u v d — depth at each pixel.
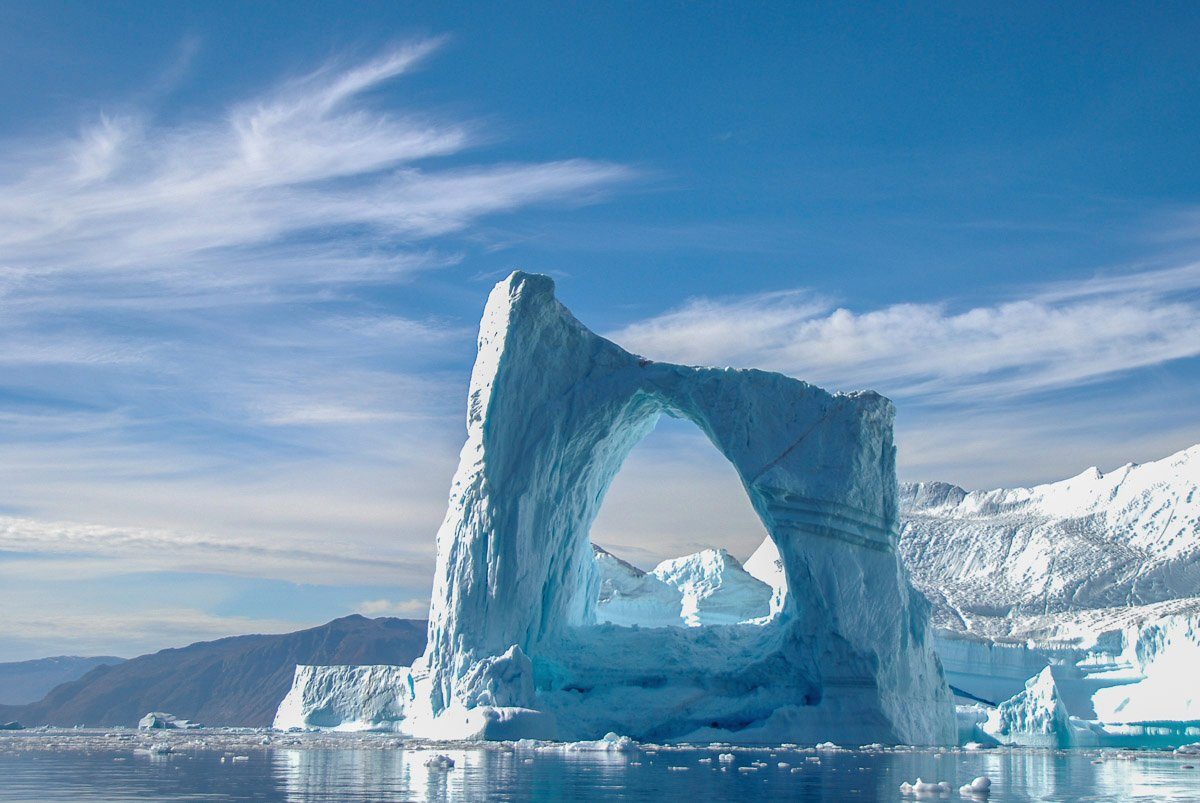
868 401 58.59
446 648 57.75
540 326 60.59
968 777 32.88
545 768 33.75
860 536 57.09
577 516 64.12
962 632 77.88
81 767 33.69
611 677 60.06
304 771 32.03
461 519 59.16
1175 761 43.62
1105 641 73.88
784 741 53.09
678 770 33.41
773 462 58.19
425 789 26.33
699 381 60.38
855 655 54.94
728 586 82.88
